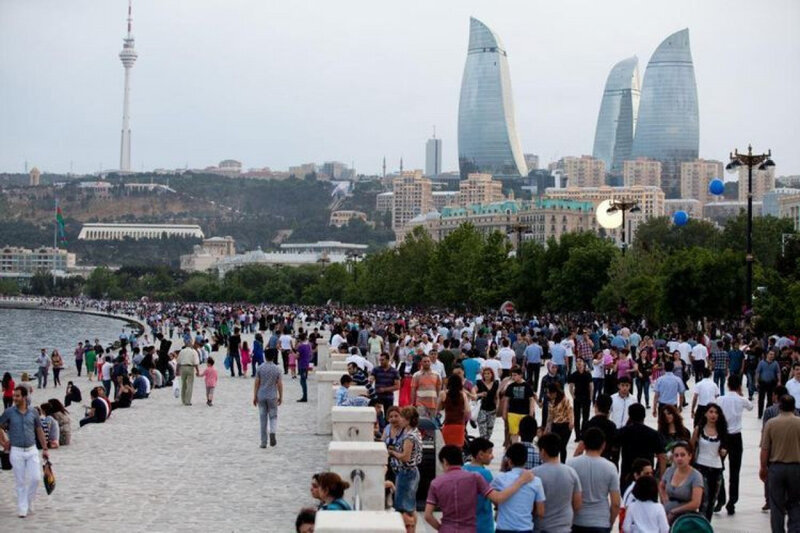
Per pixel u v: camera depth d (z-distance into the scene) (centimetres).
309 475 3591
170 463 3825
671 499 2200
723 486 2969
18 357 16150
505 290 16638
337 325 8712
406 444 2573
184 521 2856
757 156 7062
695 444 2625
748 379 5919
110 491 3278
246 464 3812
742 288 11125
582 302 15075
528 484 2017
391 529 1581
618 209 9150
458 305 19362
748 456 4100
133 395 6191
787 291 8206
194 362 5994
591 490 2080
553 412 3055
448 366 4788
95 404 5100
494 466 3688
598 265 14975
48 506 3045
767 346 6619
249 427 4912
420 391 3575
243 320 16538
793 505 2527
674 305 11275
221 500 3150
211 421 5153
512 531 2000
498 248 17588
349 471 2509
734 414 3002
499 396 3469
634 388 6494
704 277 11181
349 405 3566
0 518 2881
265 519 2889
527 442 2372
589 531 2066
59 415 4253
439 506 2008
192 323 18288
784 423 2528
